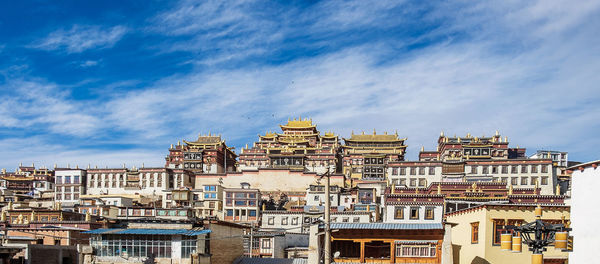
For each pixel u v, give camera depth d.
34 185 167.00
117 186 152.00
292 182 144.12
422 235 51.91
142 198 140.00
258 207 118.38
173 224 53.69
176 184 152.25
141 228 54.00
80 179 150.38
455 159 144.38
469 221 56.22
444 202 70.38
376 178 156.50
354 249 54.81
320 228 52.53
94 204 106.50
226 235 56.69
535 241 31.17
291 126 195.62
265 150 175.00
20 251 49.53
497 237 51.56
